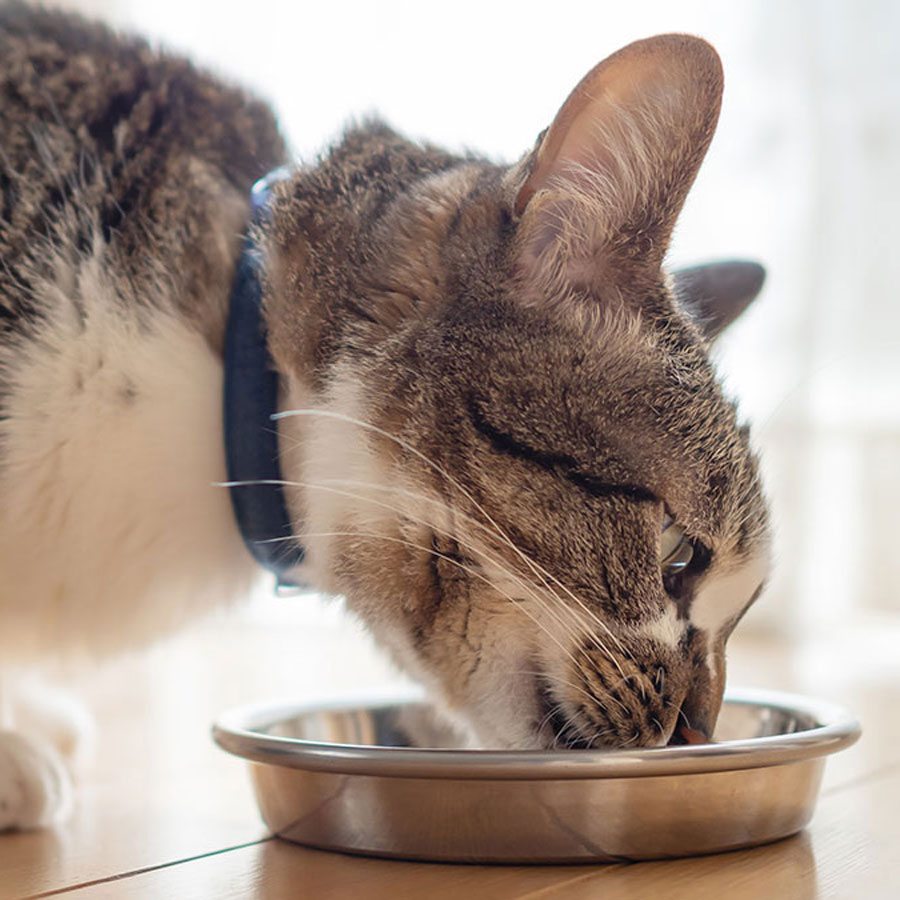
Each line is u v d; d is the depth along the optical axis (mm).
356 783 406
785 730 471
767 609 931
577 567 425
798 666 805
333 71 929
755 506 457
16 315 449
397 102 909
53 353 450
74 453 455
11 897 392
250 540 468
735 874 395
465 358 427
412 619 443
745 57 907
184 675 821
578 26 875
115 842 440
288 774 419
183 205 471
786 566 925
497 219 430
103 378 456
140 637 488
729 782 404
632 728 429
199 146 487
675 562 441
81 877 407
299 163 482
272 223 465
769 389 918
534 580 425
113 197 463
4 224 451
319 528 450
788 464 916
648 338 438
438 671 449
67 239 456
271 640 1012
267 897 385
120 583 474
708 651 448
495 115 889
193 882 399
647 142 419
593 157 420
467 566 428
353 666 869
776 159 909
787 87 904
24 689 533
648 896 379
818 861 406
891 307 931
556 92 878
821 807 461
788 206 908
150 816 469
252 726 459
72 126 466
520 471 423
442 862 405
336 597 463
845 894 381
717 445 443
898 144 909
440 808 400
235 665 872
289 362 454
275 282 458
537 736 439
